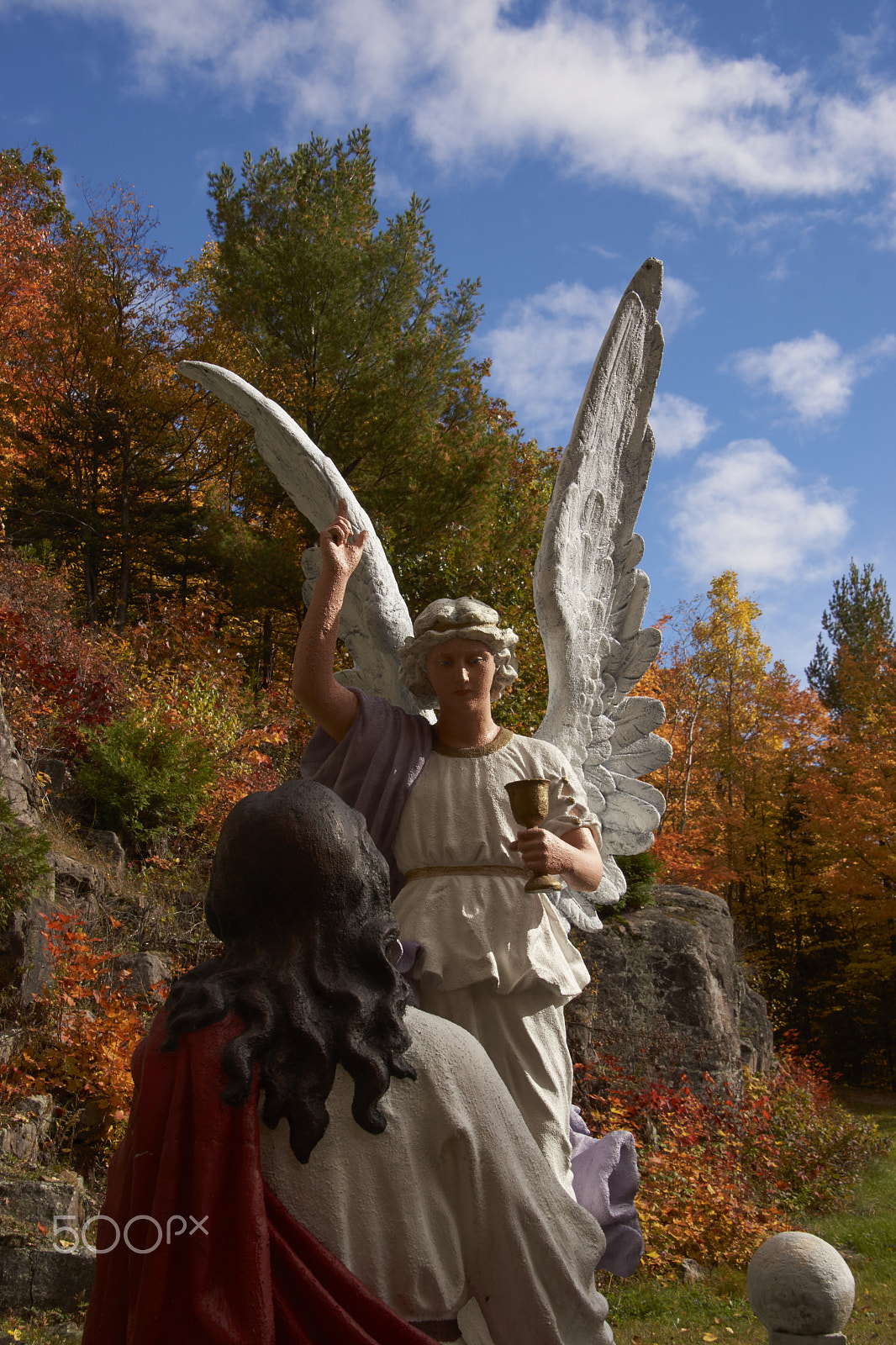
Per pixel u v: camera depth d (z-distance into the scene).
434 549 15.26
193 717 10.85
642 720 2.88
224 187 17.22
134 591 20.41
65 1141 5.82
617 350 2.80
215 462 19.08
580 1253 1.33
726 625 29.05
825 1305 2.21
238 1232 1.09
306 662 2.08
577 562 2.77
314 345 16.12
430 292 16.84
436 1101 1.26
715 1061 11.23
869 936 22.95
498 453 15.97
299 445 2.59
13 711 9.52
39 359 17.72
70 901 7.54
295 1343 1.09
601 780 2.83
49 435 19.20
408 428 15.83
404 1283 1.18
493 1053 2.00
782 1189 10.48
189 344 17.36
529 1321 1.25
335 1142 1.19
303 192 16.92
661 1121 9.73
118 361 17.48
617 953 11.52
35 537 18.83
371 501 15.73
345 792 2.17
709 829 25.48
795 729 27.80
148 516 19.97
